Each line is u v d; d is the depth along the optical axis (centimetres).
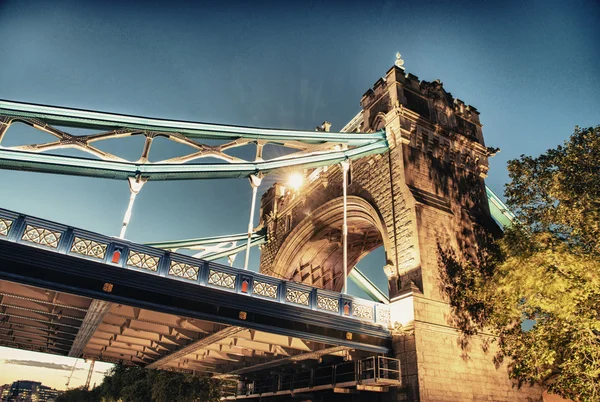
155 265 1359
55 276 1177
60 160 1523
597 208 1530
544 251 1522
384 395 1806
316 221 3053
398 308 1902
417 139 2386
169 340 1866
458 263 2091
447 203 2284
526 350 1698
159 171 1717
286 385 2291
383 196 2339
